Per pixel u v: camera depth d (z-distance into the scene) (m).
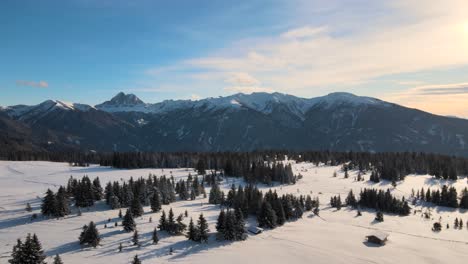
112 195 117.12
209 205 125.38
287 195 117.06
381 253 80.69
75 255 72.50
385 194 138.75
